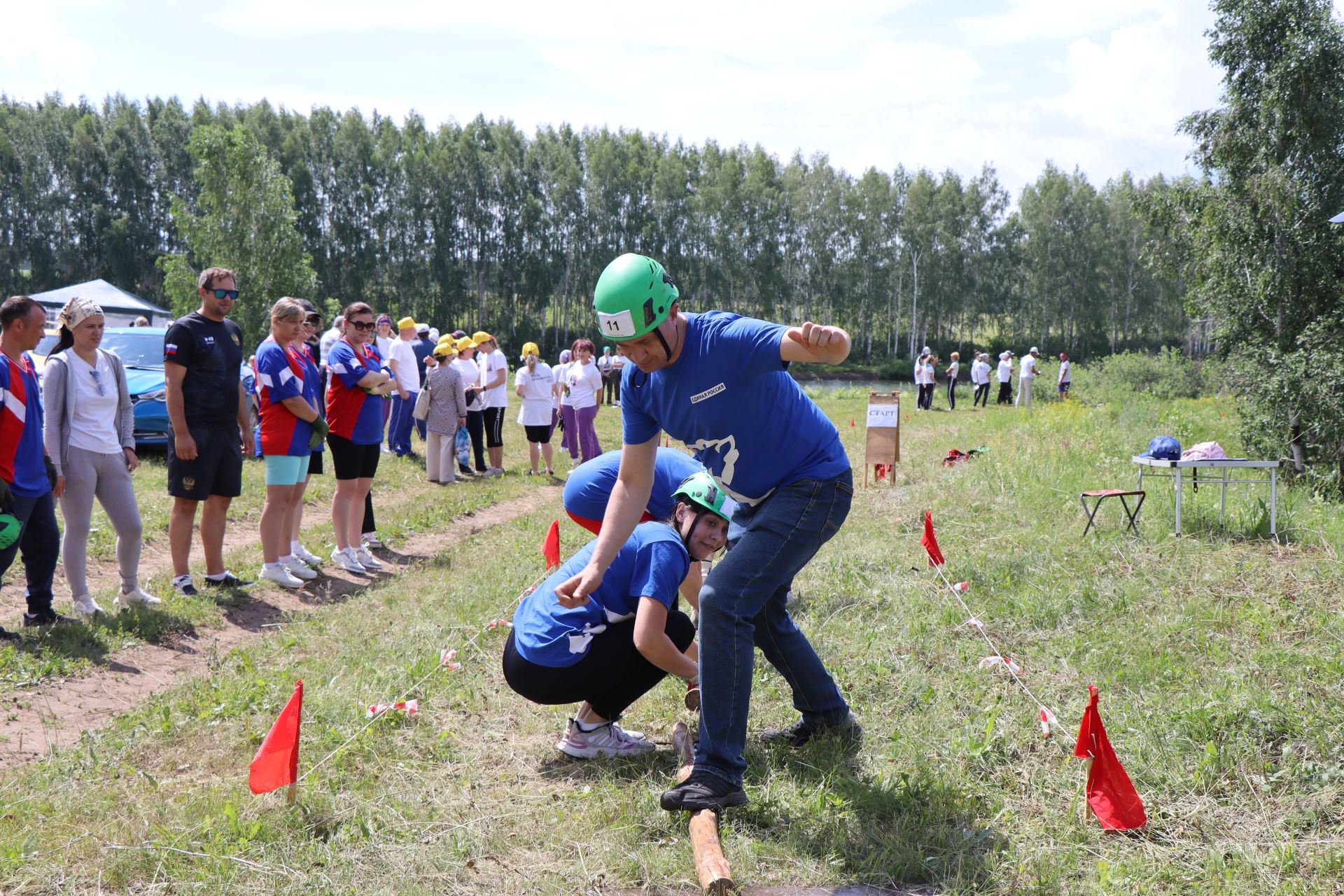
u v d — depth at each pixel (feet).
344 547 24.97
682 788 10.41
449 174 215.31
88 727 14.14
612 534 10.97
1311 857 9.78
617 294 9.56
